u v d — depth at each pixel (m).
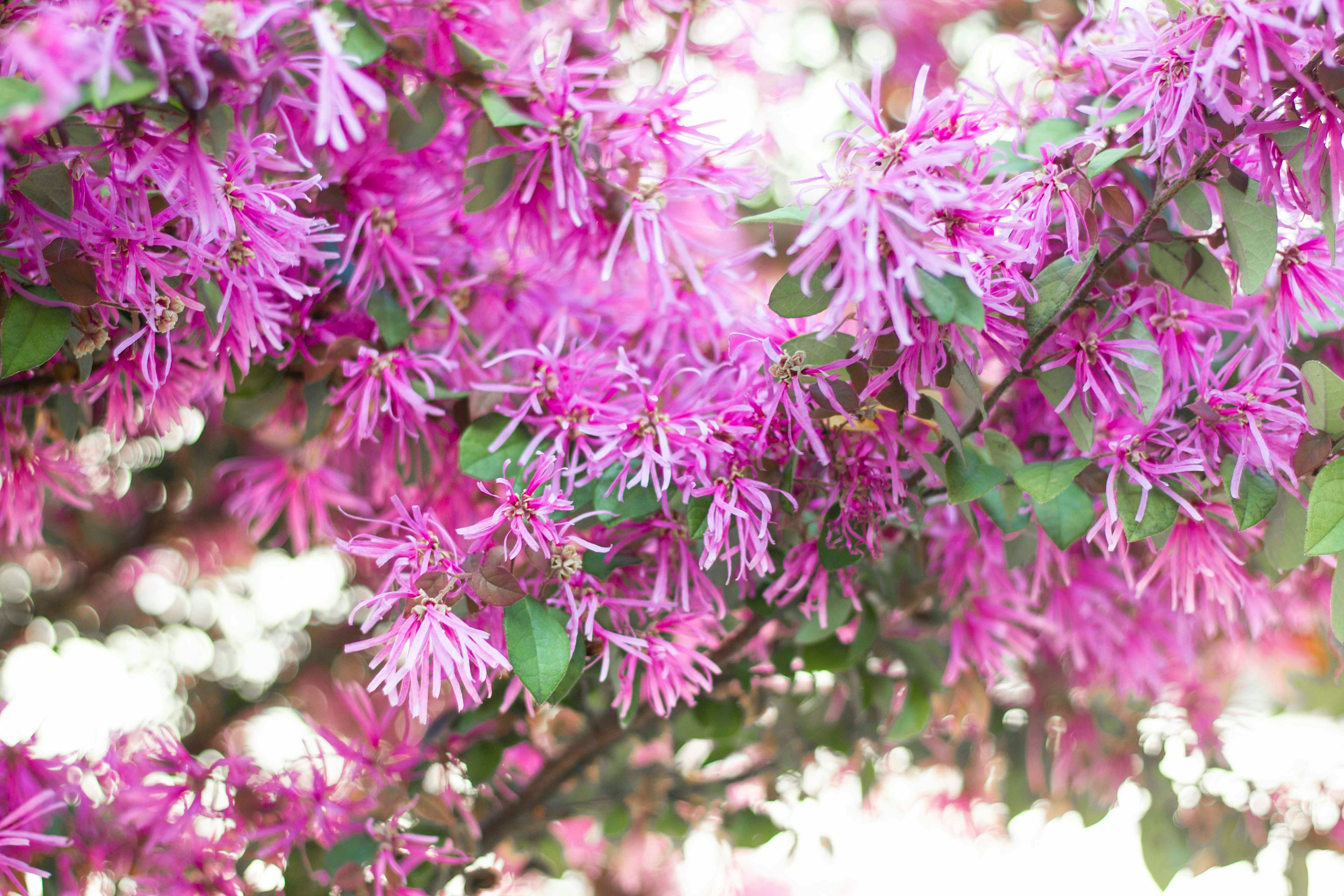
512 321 0.79
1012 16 1.13
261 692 1.15
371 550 0.67
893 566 0.80
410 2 0.72
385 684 0.66
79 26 0.62
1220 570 0.72
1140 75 0.67
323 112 0.61
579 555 0.69
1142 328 0.70
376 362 0.74
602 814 0.90
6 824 0.70
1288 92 0.66
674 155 0.74
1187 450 0.69
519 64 0.74
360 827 0.77
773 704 0.92
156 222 0.67
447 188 0.77
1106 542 0.79
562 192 0.71
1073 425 0.71
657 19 0.80
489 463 0.72
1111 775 0.94
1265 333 0.72
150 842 0.77
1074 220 0.68
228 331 0.72
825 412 0.69
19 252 0.67
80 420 0.79
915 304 0.64
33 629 1.09
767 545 0.71
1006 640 0.82
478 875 0.82
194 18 0.61
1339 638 0.67
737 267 0.82
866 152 0.65
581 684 0.79
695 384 0.72
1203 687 0.97
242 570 1.18
